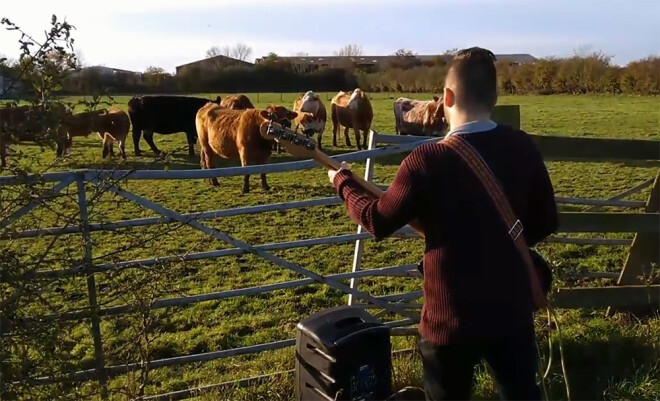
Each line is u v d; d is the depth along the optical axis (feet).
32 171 10.75
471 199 7.41
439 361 7.78
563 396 13.43
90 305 11.84
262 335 18.69
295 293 22.26
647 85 152.97
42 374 10.35
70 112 10.52
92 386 11.89
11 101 10.09
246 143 41.70
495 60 7.92
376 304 15.87
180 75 182.09
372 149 15.40
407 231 16.25
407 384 13.97
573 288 15.97
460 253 7.46
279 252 27.30
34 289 10.31
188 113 62.49
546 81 169.99
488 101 7.77
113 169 11.94
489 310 7.40
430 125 66.49
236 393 13.75
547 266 8.44
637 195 38.06
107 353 13.09
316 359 10.90
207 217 13.47
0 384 9.70
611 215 15.70
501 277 7.43
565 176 45.44
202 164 49.01
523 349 7.63
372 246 28.07
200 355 13.92
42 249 12.67
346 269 24.97
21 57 9.90
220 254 13.96
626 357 14.88
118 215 36.04
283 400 13.65
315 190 41.70
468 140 7.57
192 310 20.62
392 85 188.85
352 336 10.71
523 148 7.78
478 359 7.90
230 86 188.14
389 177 45.70
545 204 8.01
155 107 61.77
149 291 12.85
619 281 18.17
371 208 7.79
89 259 11.41
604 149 15.69
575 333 16.14
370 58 282.97
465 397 8.00
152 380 15.75
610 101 133.90
